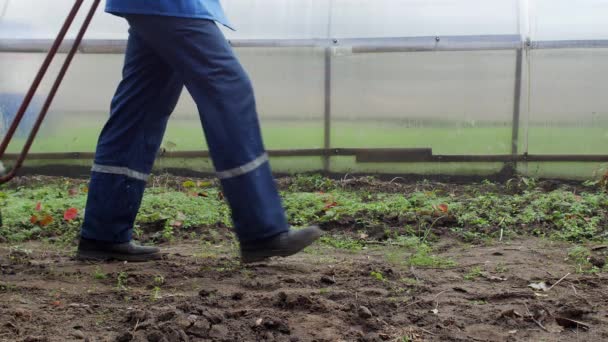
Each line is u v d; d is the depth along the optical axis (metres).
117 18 7.69
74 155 7.72
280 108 7.67
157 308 3.13
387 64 7.57
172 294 3.46
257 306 3.20
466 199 6.27
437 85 7.55
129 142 4.03
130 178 4.05
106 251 4.14
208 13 3.52
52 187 7.09
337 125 7.66
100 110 7.69
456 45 7.48
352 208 5.65
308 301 3.17
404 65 7.56
